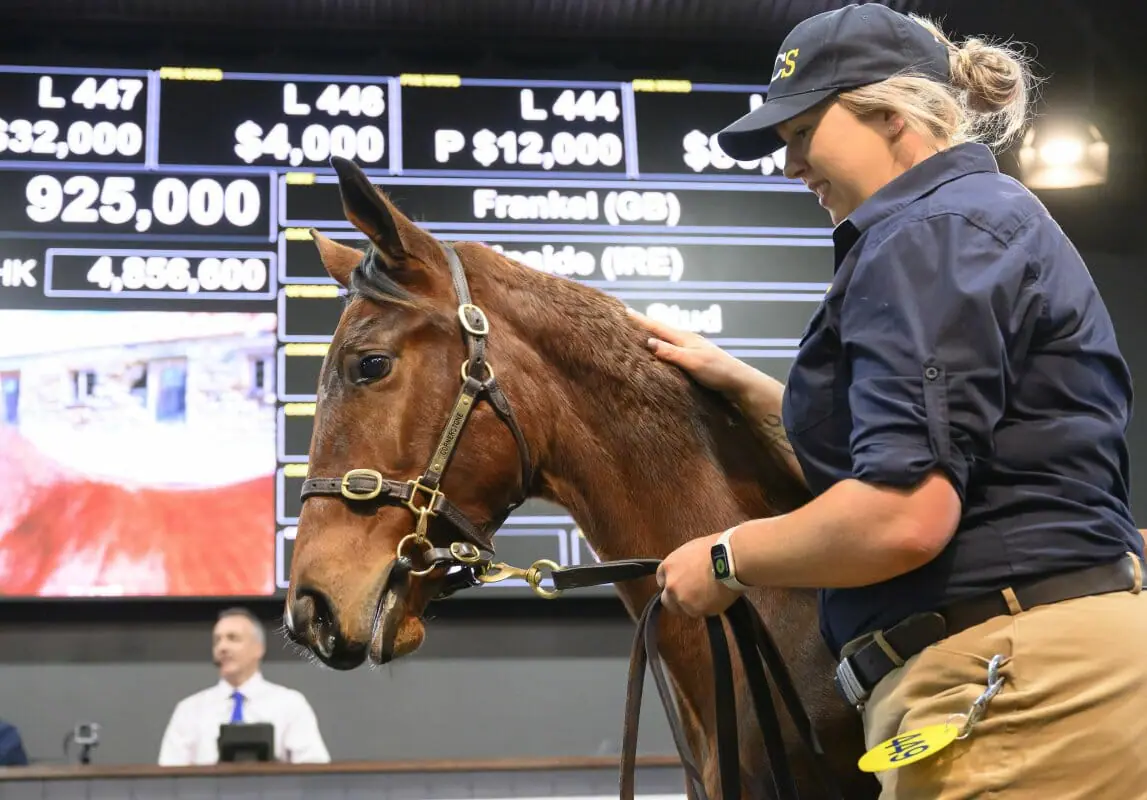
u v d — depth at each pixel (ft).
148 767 10.04
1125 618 3.95
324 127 13.89
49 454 12.81
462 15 14.08
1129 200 14.52
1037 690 3.90
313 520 5.13
